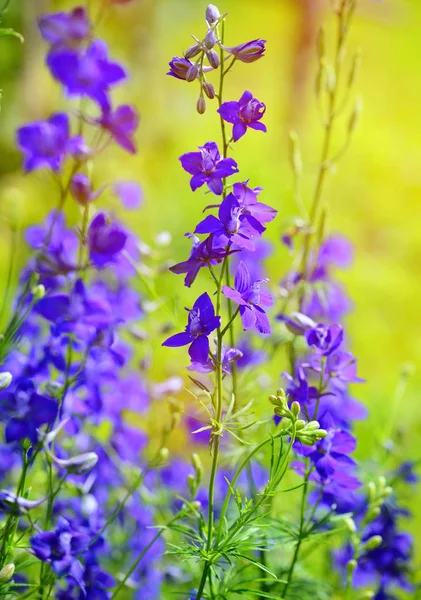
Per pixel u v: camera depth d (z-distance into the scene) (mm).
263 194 4094
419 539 1734
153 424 1680
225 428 1265
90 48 1286
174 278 2385
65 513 1448
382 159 5480
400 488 1658
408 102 6891
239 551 1363
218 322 1246
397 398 1585
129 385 1504
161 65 5023
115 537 1523
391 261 4207
